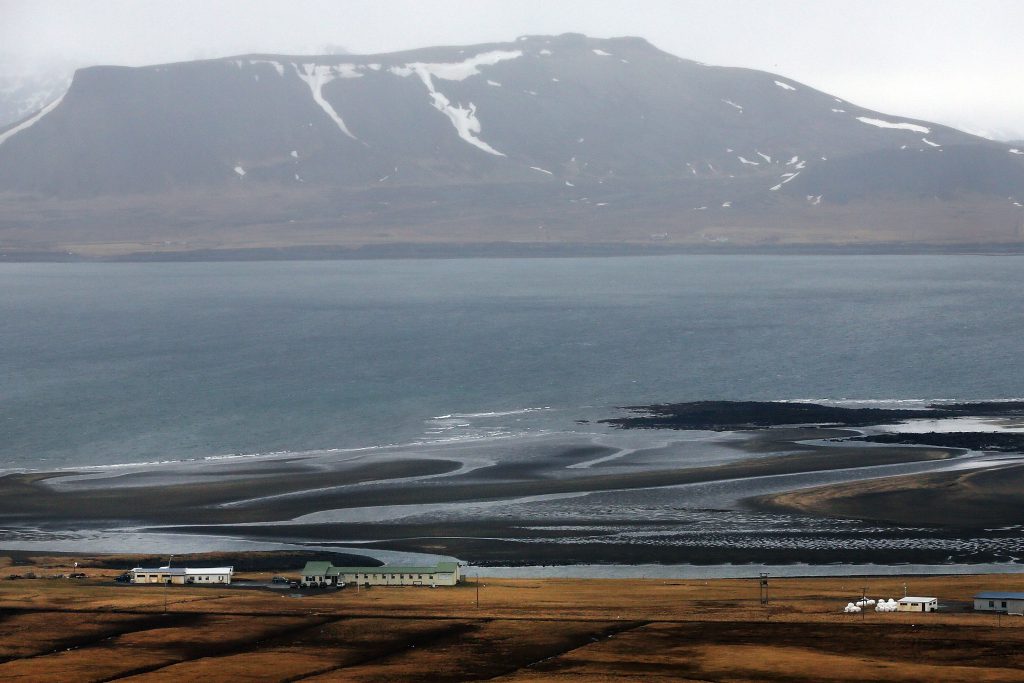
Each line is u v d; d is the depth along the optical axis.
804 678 162.50
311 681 165.25
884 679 161.38
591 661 172.12
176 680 166.12
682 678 163.38
